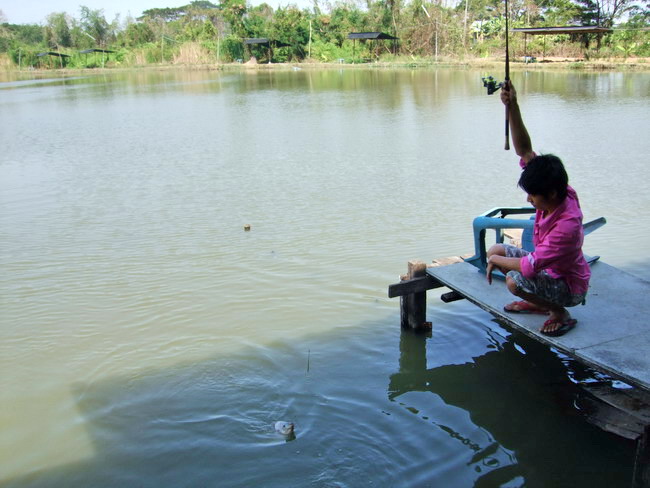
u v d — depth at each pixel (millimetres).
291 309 5641
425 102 22250
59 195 10141
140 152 13992
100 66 70250
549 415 4117
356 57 55531
